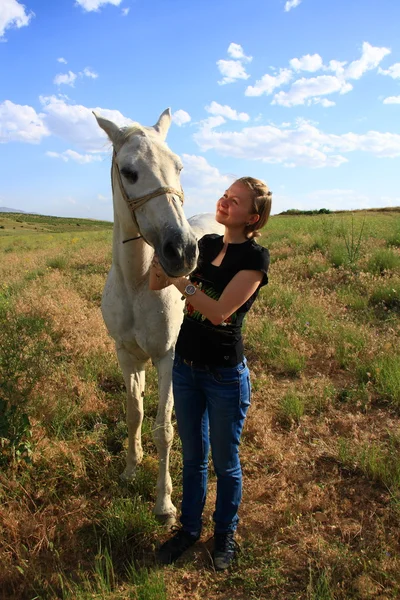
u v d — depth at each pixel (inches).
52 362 157.3
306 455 121.6
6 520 97.0
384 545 89.7
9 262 459.5
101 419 142.0
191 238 81.2
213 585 86.1
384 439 128.1
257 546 94.0
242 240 84.4
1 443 114.8
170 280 81.9
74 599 80.7
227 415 87.3
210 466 121.9
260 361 180.5
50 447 121.6
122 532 95.5
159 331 108.7
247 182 80.8
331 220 525.3
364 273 261.7
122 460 124.6
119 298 110.6
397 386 145.9
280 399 150.6
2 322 161.0
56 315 214.7
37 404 136.5
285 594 82.8
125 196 91.7
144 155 88.7
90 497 111.3
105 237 735.7
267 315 218.4
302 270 297.1
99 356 178.5
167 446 105.0
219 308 79.1
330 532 96.8
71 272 364.8
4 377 130.9
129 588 84.0
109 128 100.0
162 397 106.9
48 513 103.7
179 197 88.3
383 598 78.8
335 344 184.1
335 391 153.6
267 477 115.0
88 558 93.1
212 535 99.3
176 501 110.6
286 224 580.4
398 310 221.8
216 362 85.0
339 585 82.6
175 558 91.9
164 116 107.9
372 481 111.1
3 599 83.6
